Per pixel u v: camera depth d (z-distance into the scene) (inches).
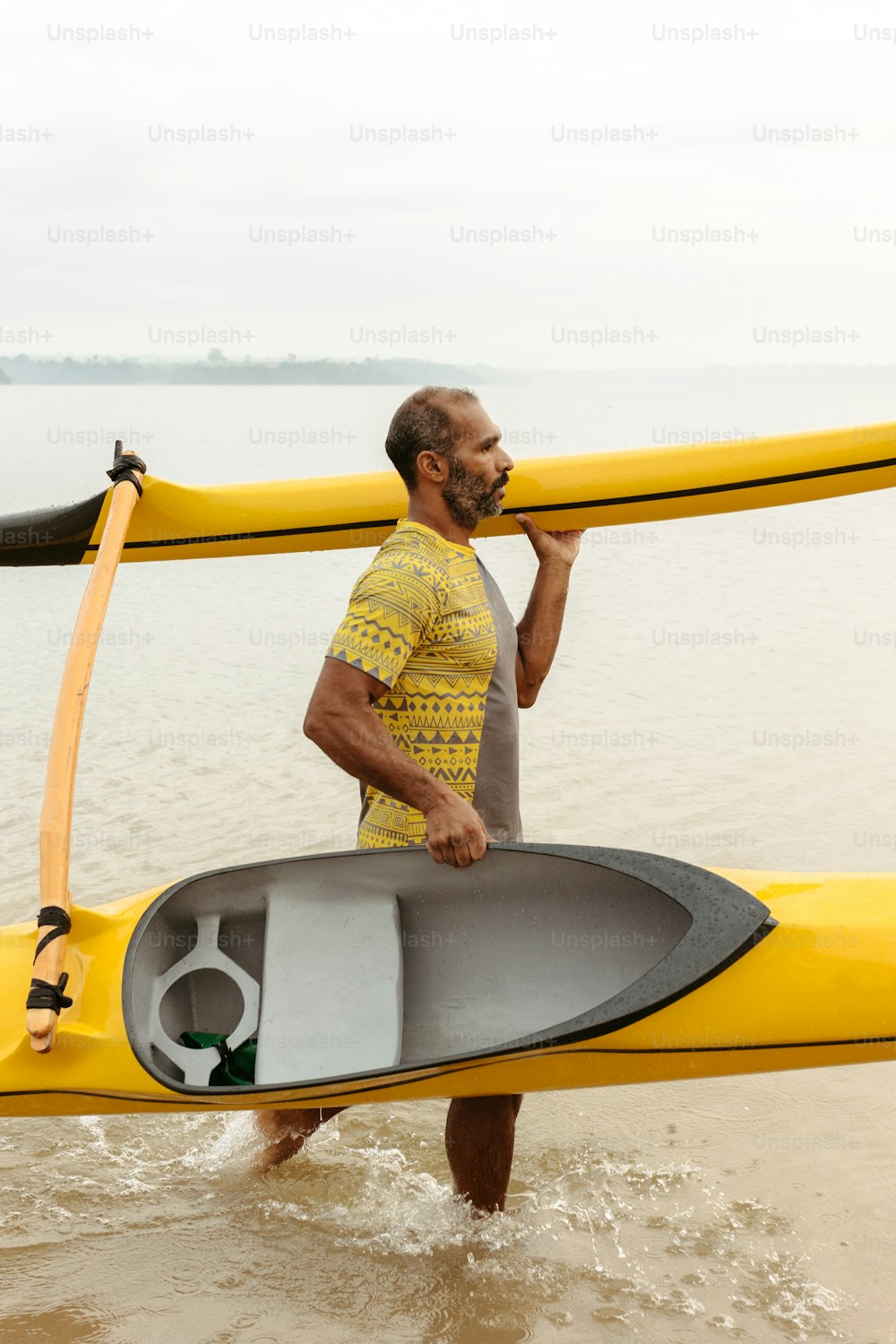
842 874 107.7
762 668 293.1
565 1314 95.9
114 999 101.0
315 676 292.4
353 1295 99.0
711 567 460.8
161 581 431.5
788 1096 127.3
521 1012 110.4
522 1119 125.3
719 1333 93.3
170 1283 100.6
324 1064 101.3
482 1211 106.9
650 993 93.9
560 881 107.3
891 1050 98.5
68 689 117.6
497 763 107.3
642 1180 113.7
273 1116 114.1
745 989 96.7
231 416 2502.5
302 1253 104.7
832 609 367.9
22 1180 115.5
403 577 97.3
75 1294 99.0
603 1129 122.7
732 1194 110.8
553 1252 103.9
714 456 144.0
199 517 149.3
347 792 212.1
